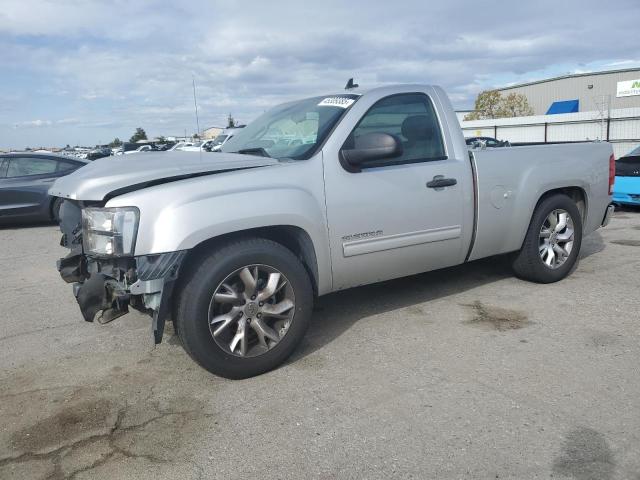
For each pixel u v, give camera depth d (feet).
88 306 11.36
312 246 12.53
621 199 33.40
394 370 11.94
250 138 15.40
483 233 15.64
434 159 14.71
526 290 17.04
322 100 14.84
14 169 35.99
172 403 10.98
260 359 11.82
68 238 13.55
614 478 8.17
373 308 15.94
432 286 17.78
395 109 14.26
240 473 8.70
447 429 9.59
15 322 16.56
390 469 8.60
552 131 95.45
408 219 13.96
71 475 8.79
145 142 107.34
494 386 11.03
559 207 17.35
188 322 11.09
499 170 15.74
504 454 8.84
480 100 165.07
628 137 85.35
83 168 13.38
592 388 10.77
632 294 16.29
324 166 12.76
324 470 8.66
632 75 161.48
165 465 8.98
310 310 12.48
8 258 26.61
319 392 11.13
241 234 12.01
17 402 11.31
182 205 10.91
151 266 10.73
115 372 12.55
